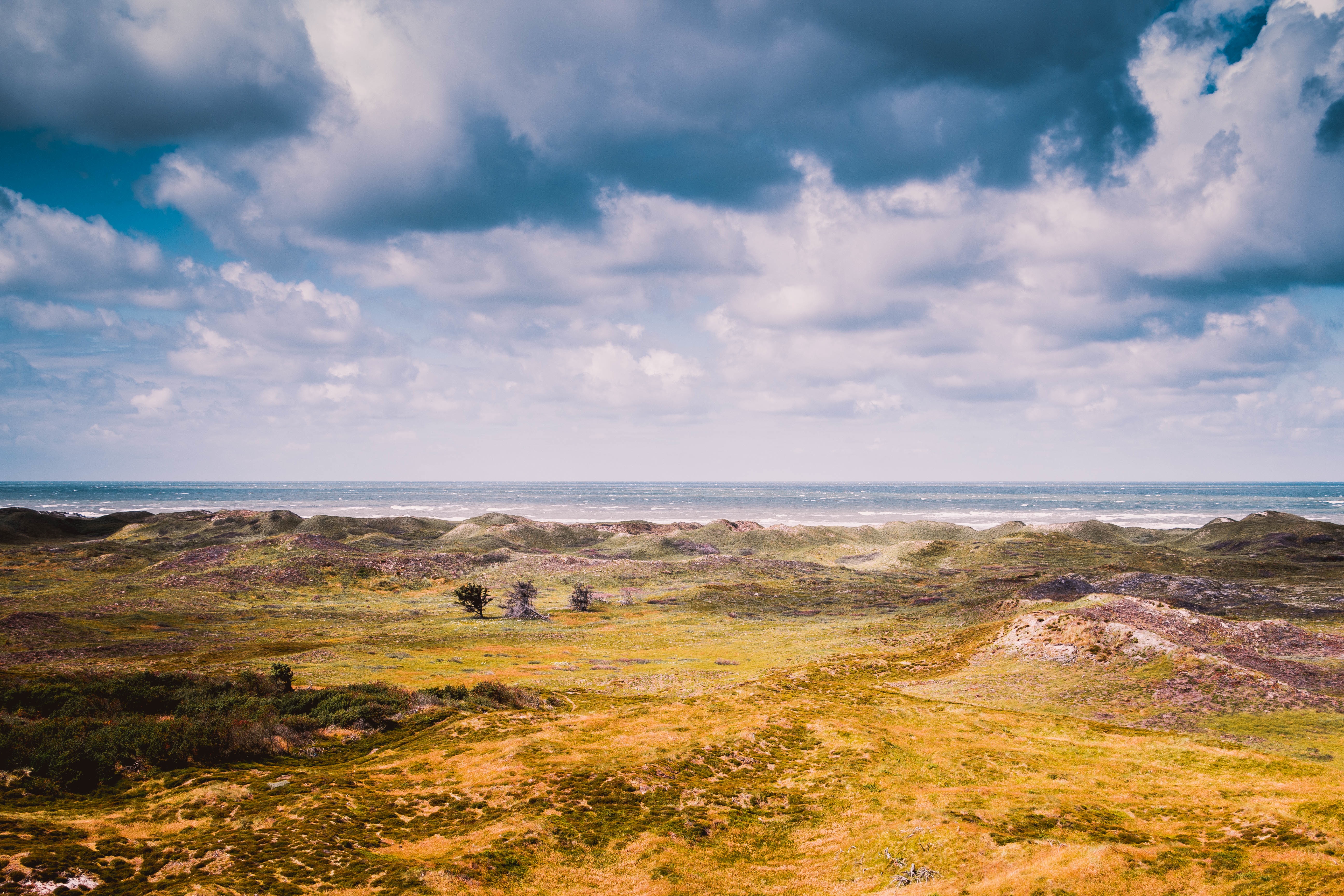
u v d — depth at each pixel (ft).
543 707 153.07
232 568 372.99
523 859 78.84
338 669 183.93
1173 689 154.20
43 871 71.26
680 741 121.70
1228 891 65.16
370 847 81.61
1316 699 144.66
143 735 111.96
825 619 295.48
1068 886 67.21
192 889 67.62
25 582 346.95
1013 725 136.87
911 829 84.53
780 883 76.13
